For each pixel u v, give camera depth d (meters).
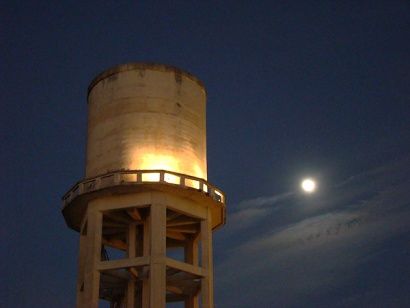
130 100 41.62
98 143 41.50
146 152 40.25
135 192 39.34
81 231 42.41
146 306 39.50
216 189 41.56
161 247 38.16
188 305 44.34
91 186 39.69
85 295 37.94
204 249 40.66
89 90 44.41
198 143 42.38
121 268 38.22
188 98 42.94
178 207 39.81
